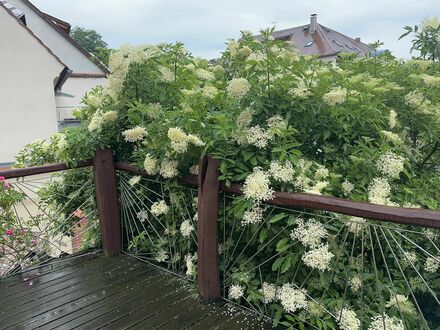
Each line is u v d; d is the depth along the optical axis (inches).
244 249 78.5
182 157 83.7
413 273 75.0
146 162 89.5
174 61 99.7
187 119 77.4
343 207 56.9
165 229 99.1
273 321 71.3
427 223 48.0
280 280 73.2
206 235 79.2
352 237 72.4
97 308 80.4
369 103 81.4
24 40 338.6
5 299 85.6
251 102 73.5
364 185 75.7
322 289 69.1
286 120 71.8
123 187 108.9
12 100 338.3
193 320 74.7
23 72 341.1
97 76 558.6
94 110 110.9
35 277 96.3
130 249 110.5
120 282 92.0
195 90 86.0
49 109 357.4
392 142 85.2
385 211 52.1
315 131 81.6
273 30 91.4
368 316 65.9
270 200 66.9
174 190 92.4
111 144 106.2
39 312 79.6
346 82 86.4
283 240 67.8
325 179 74.9
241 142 72.6
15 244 108.8
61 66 360.5
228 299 81.3
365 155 77.0
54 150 118.3
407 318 65.0
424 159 101.4
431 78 88.9
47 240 114.3
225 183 75.4
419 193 84.1
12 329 73.9
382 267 75.3
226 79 102.0
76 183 119.7
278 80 72.6
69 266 102.3
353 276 68.8
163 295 84.8
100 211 106.7
